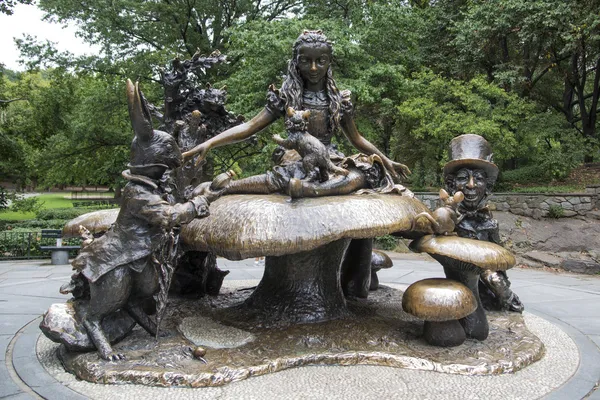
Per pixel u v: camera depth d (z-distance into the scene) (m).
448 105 12.48
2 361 3.26
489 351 3.27
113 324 3.20
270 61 10.64
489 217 4.33
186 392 2.65
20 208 14.81
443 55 16.45
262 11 16.98
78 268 3.01
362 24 12.16
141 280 3.15
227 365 2.89
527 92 14.88
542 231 11.56
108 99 14.52
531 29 12.51
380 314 4.18
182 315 4.04
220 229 3.17
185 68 4.89
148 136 2.94
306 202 3.24
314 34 3.84
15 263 9.37
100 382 2.77
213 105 4.93
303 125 3.43
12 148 14.45
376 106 14.79
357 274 4.84
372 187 3.73
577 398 2.69
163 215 2.84
